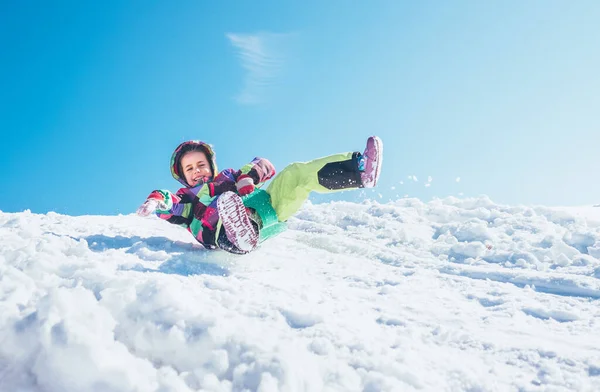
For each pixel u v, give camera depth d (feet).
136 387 5.41
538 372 6.49
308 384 5.66
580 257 12.50
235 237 11.04
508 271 11.28
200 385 5.65
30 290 7.20
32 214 16.52
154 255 11.39
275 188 11.86
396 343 7.14
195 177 12.88
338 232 16.37
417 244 14.80
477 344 7.31
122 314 6.71
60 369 5.52
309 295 8.80
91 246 12.23
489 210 18.40
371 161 10.78
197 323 6.55
